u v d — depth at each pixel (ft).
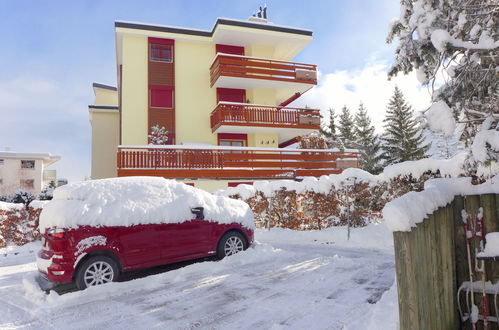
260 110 66.90
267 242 35.45
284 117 68.49
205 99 70.23
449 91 14.20
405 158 108.17
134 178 22.33
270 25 69.41
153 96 66.85
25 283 19.94
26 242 38.47
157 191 22.40
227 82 68.28
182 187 23.89
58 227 18.08
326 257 25.31
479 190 11.10
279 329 12.76
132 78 66.03
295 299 16.12
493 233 10.55
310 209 39.55
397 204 8.57
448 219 11.25
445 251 10.77
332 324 12.98
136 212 20.59
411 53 15.25
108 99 92.17
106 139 82.94
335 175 37.58
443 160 27.84
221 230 24.54
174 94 67.87
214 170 58.03
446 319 10.41
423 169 28.60
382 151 117.60
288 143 83.97
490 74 13.87
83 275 18.26
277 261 24.56
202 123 69.26
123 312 15.24
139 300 16.83
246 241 26.35
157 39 68.54
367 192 35.42
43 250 19.12
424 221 9.54
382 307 13.12
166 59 69.31
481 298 10.80
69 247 17.95
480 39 12.63
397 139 112.06
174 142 66.64
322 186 38.32
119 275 19.63
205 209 23.99
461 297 11.34
